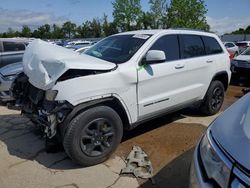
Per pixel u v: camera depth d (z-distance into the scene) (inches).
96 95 143.5
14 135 191.6
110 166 150.4
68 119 137.5
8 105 181.9
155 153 165.2
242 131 83.5
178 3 1252.5
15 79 177.3
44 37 2576.3
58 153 165.6
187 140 182.9
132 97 160.4
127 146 174.2
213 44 225.5
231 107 103.9
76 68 138.6
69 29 2536.9
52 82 138.5
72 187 132.3
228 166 75.0
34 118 155.2
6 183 135.2
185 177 140.4
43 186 133.0
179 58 191.3
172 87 185.0
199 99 212.7
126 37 188.2
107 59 170.9
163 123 213.3
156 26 1362.0
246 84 370.0
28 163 154.0
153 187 132.2
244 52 403.5
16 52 345.1
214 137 88.4
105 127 149.3
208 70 213.6
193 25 1248.2
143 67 165.0
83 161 145.3
